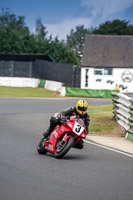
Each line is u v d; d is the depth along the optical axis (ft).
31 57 543.80
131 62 594.65
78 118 104.01
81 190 71.46
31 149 117.19
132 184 78.95
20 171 84.69
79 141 106.52
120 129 170.19
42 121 201.98
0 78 521.24
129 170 93.66
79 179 80.33
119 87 592.19
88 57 602.85
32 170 86.22
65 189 71.46
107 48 616.80
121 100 179.52
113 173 88.79
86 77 592.19
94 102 362.33
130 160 108.27
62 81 533.14
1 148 115.65
